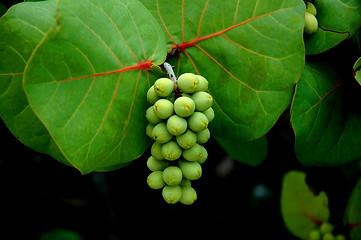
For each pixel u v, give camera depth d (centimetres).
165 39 91
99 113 87
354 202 114
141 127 90
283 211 118
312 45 97
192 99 87
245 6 91
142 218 139
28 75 82
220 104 93
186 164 88
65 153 85
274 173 138
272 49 91
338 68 100
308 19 94
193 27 92
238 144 109
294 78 91
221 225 147
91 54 86
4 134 118
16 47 90
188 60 93
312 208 117
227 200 150
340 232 116
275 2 91
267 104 92
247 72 92
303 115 96
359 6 96
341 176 116
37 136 92
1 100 91
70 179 135
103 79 87
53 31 83
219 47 92
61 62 84
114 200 137
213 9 92
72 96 85
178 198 88
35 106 83
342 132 99
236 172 149
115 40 88
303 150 98
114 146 89
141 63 89
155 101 88
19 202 131
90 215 141
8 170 126
